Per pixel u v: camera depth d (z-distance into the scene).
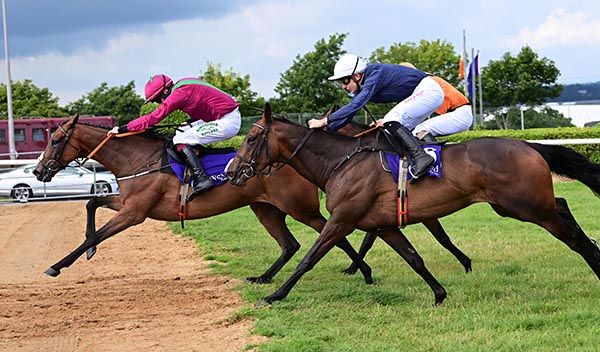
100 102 39.47
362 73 6.72
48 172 7.68
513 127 30.84
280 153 6.71
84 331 6.16
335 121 6.54
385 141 6.54
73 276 8.79
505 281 7.34
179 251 10.38
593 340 5.08
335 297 6.86
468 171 6.18
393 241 6.59
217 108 7.48
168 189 7.45
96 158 7.64
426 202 6.30
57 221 14.21
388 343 5.32
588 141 17.16
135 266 9.38
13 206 17.20
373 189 6.39
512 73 33.00
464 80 29.23
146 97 7.72
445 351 5.04
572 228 6.27
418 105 6.57
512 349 5.02
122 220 7.42
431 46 35.41
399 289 7.23
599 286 6.82
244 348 5.41
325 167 6.61
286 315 6.23
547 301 6.31
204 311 6.73
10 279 8.67
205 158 7.48
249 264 8.95
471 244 9.76
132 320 6.49
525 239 10.00
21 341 5.92
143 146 7.57
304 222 7.46
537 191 6.11
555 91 33.12
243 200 7.49
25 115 39.06
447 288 7.14
